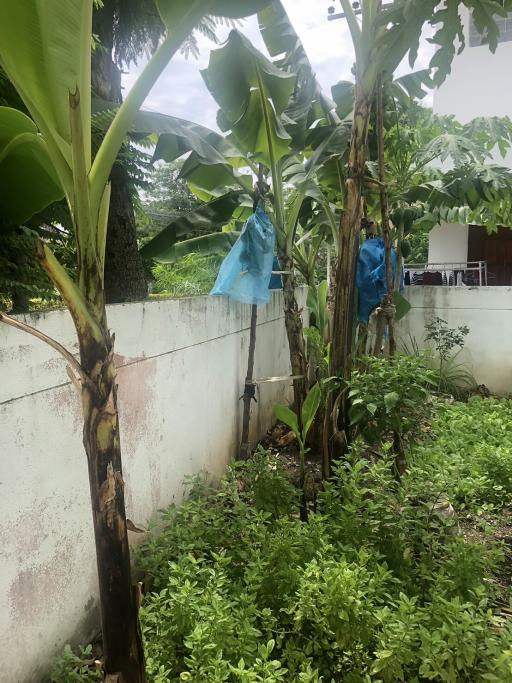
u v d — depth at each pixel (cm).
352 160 350
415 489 286
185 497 339
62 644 219
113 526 148
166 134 339
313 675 177
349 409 356
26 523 198
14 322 144
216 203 483
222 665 175
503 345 683
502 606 251
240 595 217
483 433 465
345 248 362
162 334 306
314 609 201
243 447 438
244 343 461
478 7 218
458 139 464
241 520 274
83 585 236
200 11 140
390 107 470
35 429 202
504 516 349
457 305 701
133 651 157
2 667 184
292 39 431
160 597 211
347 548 239
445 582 229
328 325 543
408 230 569
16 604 192
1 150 190
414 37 229
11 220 224
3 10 121
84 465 236
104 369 142
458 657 179
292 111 455
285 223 444
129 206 461
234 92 362
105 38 421
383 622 192
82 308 138
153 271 719
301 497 316
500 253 1094
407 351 715
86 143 140
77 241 139
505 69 921
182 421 335
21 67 131
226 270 402
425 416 324
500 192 523
